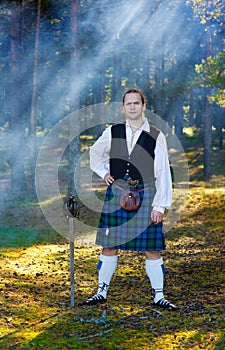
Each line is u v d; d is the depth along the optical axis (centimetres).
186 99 2822
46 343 372
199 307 462
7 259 695
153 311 445
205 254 760
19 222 1038
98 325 409
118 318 425
